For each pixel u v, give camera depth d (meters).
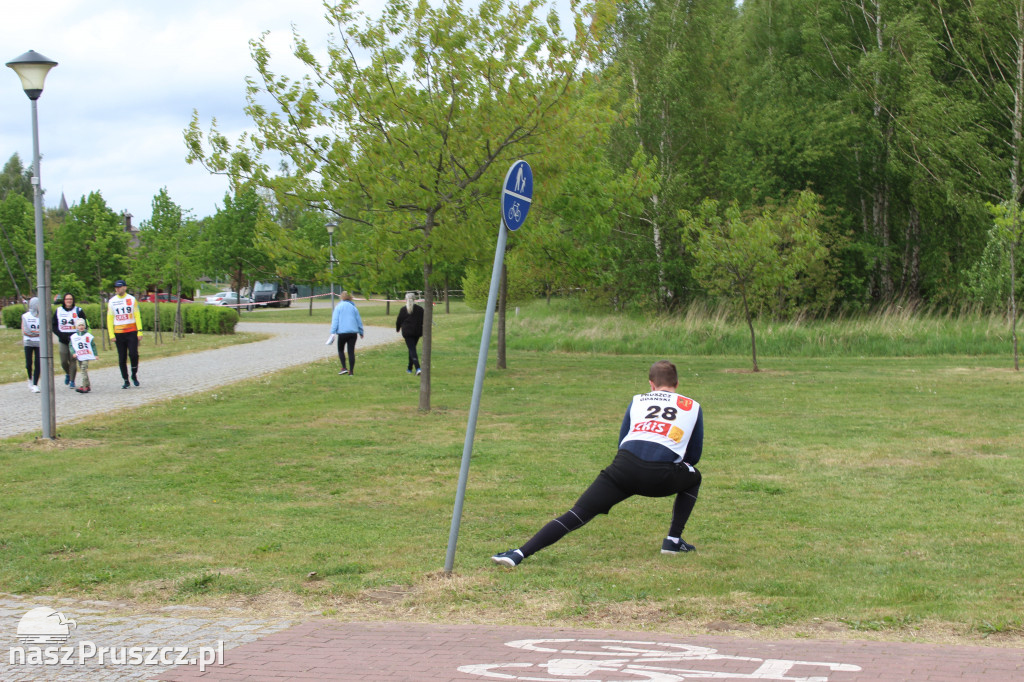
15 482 8.89
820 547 6.54
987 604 5.13
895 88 37.41
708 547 6.61
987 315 30.92
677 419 6.09
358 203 13.30
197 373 19.97
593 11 12.58
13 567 6.17
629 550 6.53
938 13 36.72
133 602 5.50
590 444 10.98
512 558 5.96
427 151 12.53
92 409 14.17
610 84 16.58
